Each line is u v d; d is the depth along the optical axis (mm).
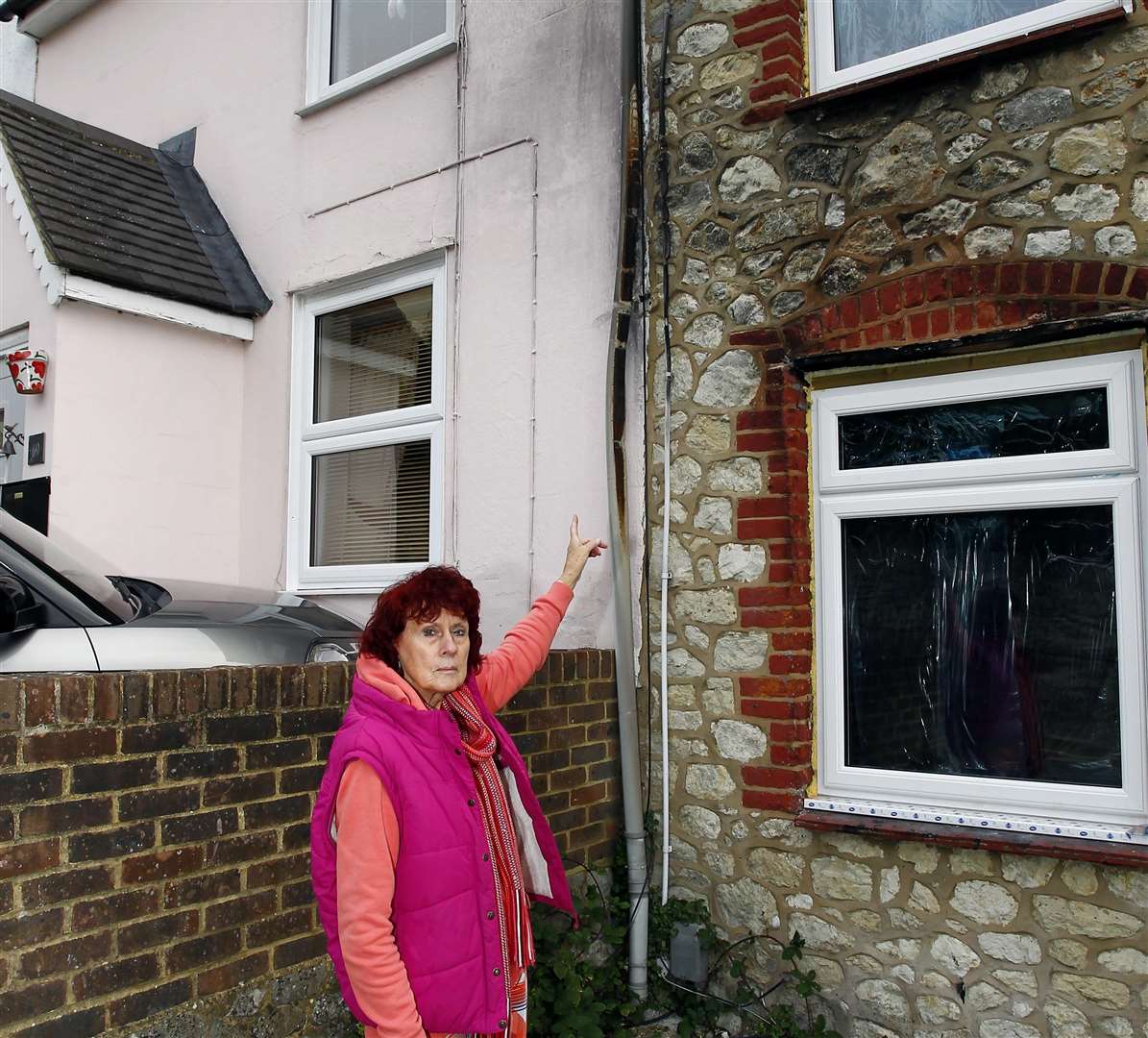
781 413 3633
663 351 3969
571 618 4336
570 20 4652
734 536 3711
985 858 3111
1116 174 3043
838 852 3389
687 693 3787
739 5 3881
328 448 5562
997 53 3227
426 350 5223
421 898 1881
